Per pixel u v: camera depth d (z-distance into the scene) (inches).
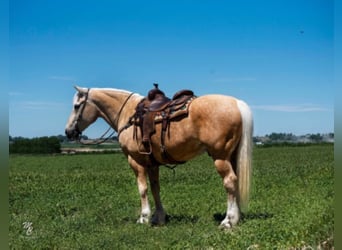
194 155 392.2
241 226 353.7
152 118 394.0
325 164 1114.7
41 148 2886.3
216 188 655.8
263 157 1662.2
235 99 376.2
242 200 370.0
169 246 325.7
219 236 325.1
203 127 370.9
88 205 550.9
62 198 627.2
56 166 1734.7
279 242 292.4
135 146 409.7
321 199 462.0
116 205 538.6
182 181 776.9
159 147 394.6
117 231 390.0
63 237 385.1
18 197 639.8
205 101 373.4
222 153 367.9
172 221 416.5
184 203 522.0
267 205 472.4
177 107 385.4
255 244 299.7
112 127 449.7
